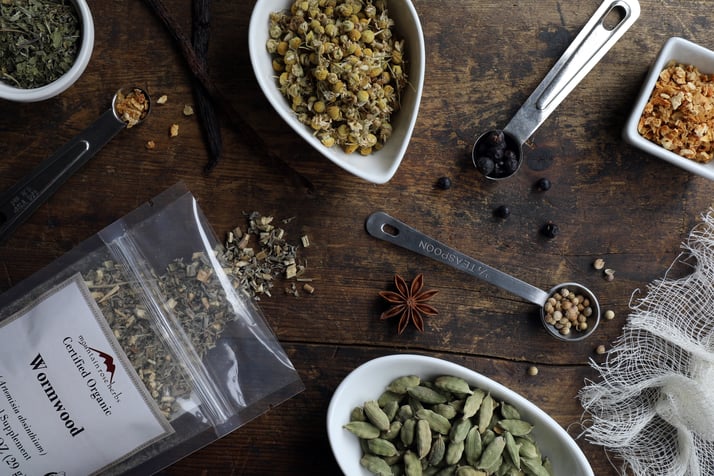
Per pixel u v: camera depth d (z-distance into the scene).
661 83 0.47
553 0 0.49
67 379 0.44
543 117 0.48
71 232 0.48
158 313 0.46
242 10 0.48
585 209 0.49
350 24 0.45
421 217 0.49
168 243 0.47
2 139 0.47
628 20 0.48
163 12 0.47
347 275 0.49
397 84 0.46
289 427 0.49
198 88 0.47
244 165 0.48
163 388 0.46
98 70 0.47
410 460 0.46
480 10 0.49
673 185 0.49
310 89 0.46
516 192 0.49
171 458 0.47
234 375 0.47
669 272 0.49
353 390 0.47
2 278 0.48
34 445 0.44
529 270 0.49
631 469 0.49
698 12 0.49
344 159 0.46
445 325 0.49
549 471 0.48
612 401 0.49
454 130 0.49
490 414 0.46
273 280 0.49
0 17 0.45
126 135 0.48
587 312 0.49
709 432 0.48
